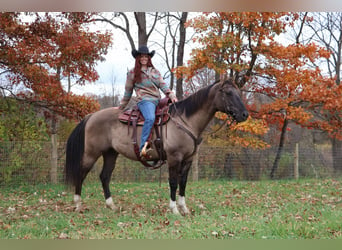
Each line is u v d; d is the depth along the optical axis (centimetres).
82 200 756
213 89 571
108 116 631
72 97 1016
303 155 1285
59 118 1242
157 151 590
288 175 1248
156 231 491
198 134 586
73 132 653
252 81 1212
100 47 1013
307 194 859
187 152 583
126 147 608
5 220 562
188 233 476
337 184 1057
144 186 979
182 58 1565
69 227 519
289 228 491
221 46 1027
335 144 1814
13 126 1045
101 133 632
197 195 830
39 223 537
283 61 1118
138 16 1510
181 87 1531
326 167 1305
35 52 960
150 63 597
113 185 998
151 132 583
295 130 2091
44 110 1124
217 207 679
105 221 560
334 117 1244
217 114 1102
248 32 1099
